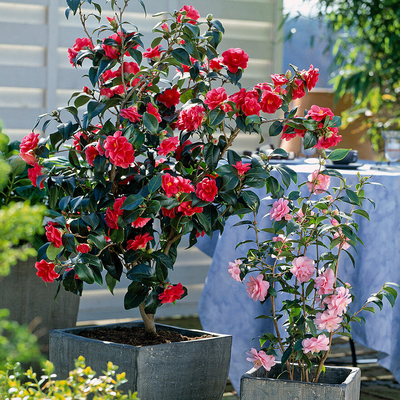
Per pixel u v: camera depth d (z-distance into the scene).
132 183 2.06
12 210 1.19
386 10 5.66
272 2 4.86
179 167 2.04
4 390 1.36
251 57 4.83
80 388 1.32
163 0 4.41
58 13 4.16
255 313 2.72
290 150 3.94
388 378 3.31
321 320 1.77
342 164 3.23
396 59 5.60
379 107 5.98
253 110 1.87
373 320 2.70
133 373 1.90
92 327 2.26
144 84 2.04
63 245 1.85
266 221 2.69
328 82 6.03
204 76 2.06
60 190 2.29
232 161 1.96
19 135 4.17
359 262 2.74
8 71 4.06
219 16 4.67
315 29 6.23
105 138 1.91
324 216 1.89
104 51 1.97
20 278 2.57
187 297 4.54
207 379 2.06
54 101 4.20
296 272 1.83
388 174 2.69
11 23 4.04
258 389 1.81
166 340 2.14
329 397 1.75
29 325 2.60
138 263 2.07
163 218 2.13
